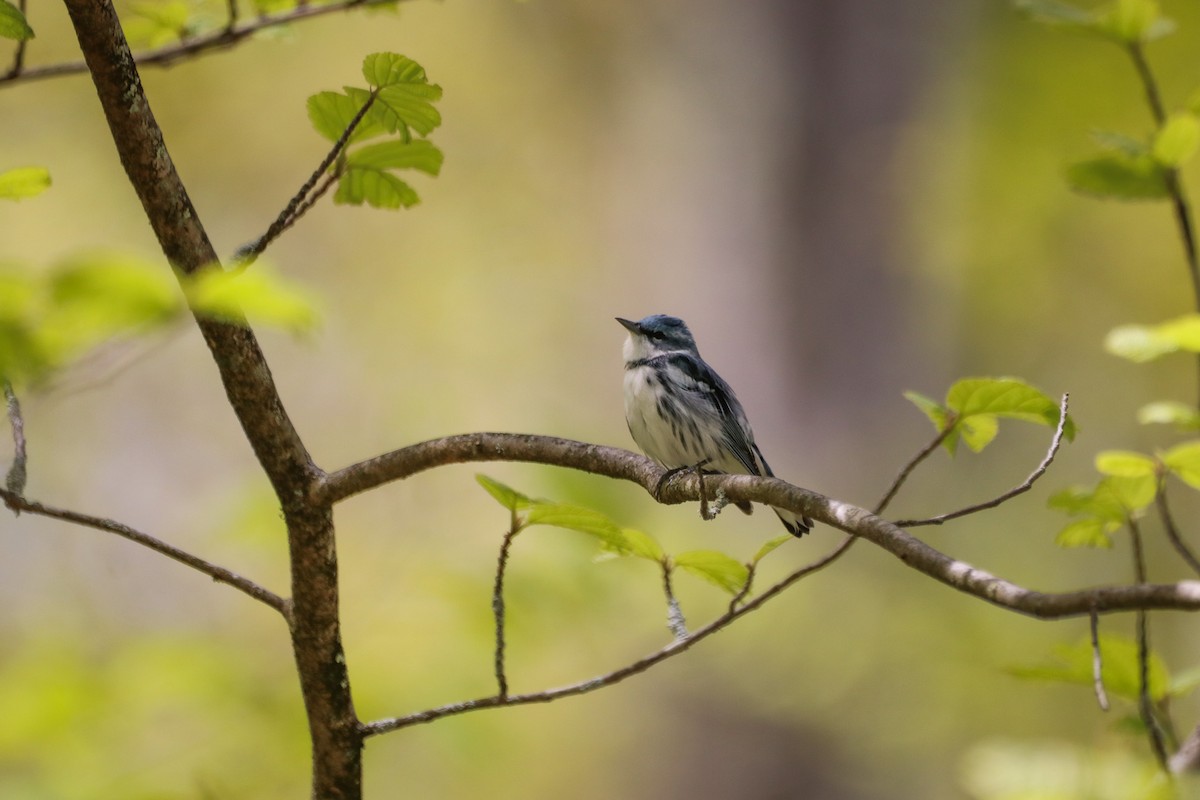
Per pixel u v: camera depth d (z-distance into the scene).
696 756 14.68
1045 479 17.33
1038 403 4.06
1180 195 5.84
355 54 18.25
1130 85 16.33
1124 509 4.84
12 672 7.86
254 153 18.42
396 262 19.50
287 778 8.06
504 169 19.84
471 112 19.45
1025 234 17.17
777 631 12.67
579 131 19.55
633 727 14.64
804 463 15.95
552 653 11.29
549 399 16.16
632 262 18.28
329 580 4.11
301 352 17.56
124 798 7.04
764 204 16.56
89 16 3.43
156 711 7.93
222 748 7.95
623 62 18.78
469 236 19.70
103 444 16.20
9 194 3.82
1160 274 17.22
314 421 17.28
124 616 12.98
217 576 4.07
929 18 16.45
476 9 18.36
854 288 16.23
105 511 15.92
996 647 14.18
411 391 14.70
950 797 13.86
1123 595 2.74
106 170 16.72
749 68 16.73
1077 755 5.44
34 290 1.96
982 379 4.00
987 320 18.25
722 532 12.37
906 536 3.37
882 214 16.28
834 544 13.51
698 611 11.52
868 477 15.75
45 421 14.37
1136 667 5.04
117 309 1.95
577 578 9.07
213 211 18.50
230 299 2.05
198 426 16.81
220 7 6.30
